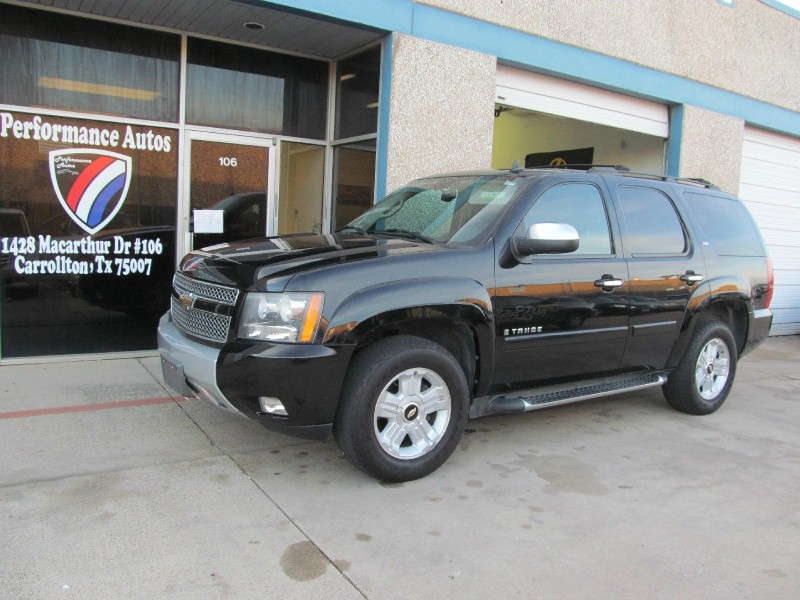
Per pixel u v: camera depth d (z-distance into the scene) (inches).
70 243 256.7
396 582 118.0
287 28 271.1
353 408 149.3
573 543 135.3
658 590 119.6
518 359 175.5
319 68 314.7
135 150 268.8
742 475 177.0
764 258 246.4
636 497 159.5
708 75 414.3
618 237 197.2
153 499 145.4
